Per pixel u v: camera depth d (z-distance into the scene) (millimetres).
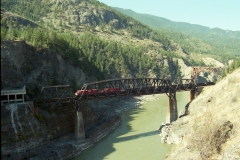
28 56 85625
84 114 84125
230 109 63594
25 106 62344
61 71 100562
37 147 62312
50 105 72562
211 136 51750
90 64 139000
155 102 138375
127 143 73250
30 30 106438
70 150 64375
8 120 58062
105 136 79375
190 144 56031
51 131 68562
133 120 98625
